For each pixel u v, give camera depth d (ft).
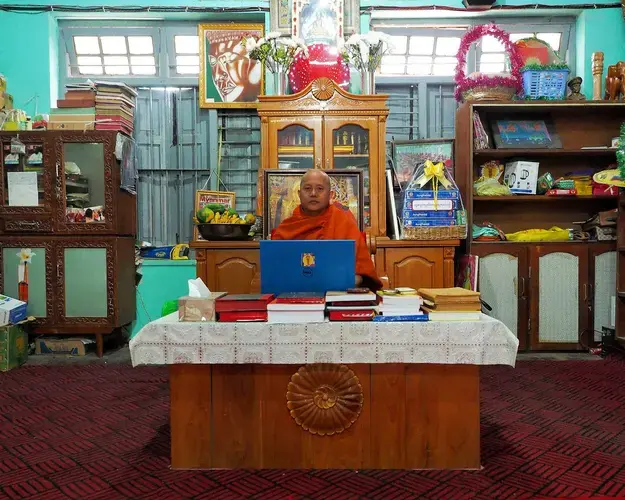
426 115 15.64
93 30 15.21
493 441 7.68
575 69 15.14
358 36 12.53
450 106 15.75
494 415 8.83
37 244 13.32
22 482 6.48
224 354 6.50
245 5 14.58
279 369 6.72
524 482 6.36
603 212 13.56
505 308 13.37
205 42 15.05
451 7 14.47
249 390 6.73
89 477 6.60
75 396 10.09
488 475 6.56
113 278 13.29
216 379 6.75
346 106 12.47
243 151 15.61
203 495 6.08
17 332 12.44
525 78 13.76
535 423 8.44
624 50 14.53
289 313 6.53
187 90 15.69
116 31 15.24
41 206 13.34
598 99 13.74
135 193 14.76
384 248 12.32
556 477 6.51
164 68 15.51
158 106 15.70
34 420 8.74
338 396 6.68
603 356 13.02
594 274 13.43
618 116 14.83
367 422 6.71
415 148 14.64
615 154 13.79
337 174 11.75
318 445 6.74
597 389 10.30
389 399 6.70
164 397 10.02
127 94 14.17
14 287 13.38
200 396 6.77
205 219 12.13
